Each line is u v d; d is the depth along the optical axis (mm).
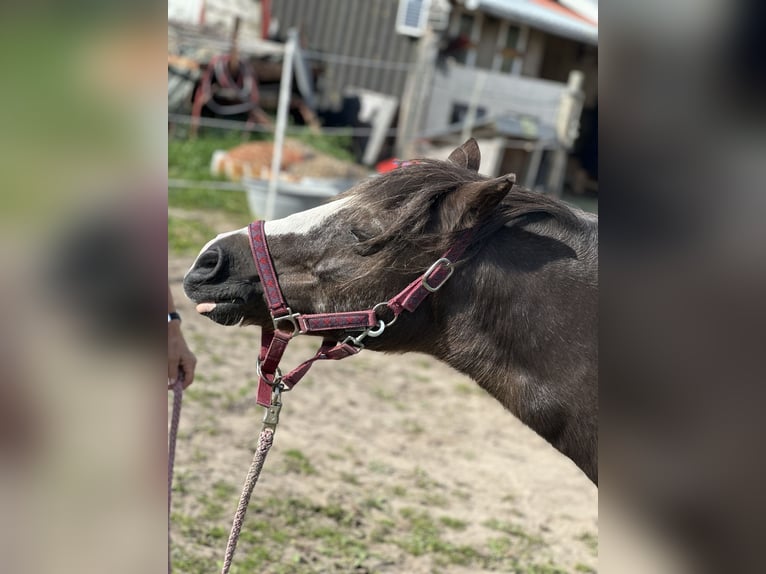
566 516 4402
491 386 2088
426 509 4227
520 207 2029
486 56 14539
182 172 10055
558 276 1992
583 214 2111
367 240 2004
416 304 2006
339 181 9492
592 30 14602
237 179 10094
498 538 4039
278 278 2076
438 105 12875
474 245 2012
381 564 3631
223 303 2111
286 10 14516
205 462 4238
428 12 12719
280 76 12500
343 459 4613
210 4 13742
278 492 4094
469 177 2076
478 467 4848
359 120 13383
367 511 4086
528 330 1997
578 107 12844
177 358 2438
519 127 12367
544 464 5035
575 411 1983
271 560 3490
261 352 2205
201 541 3533
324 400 5434
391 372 6273
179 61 11555
